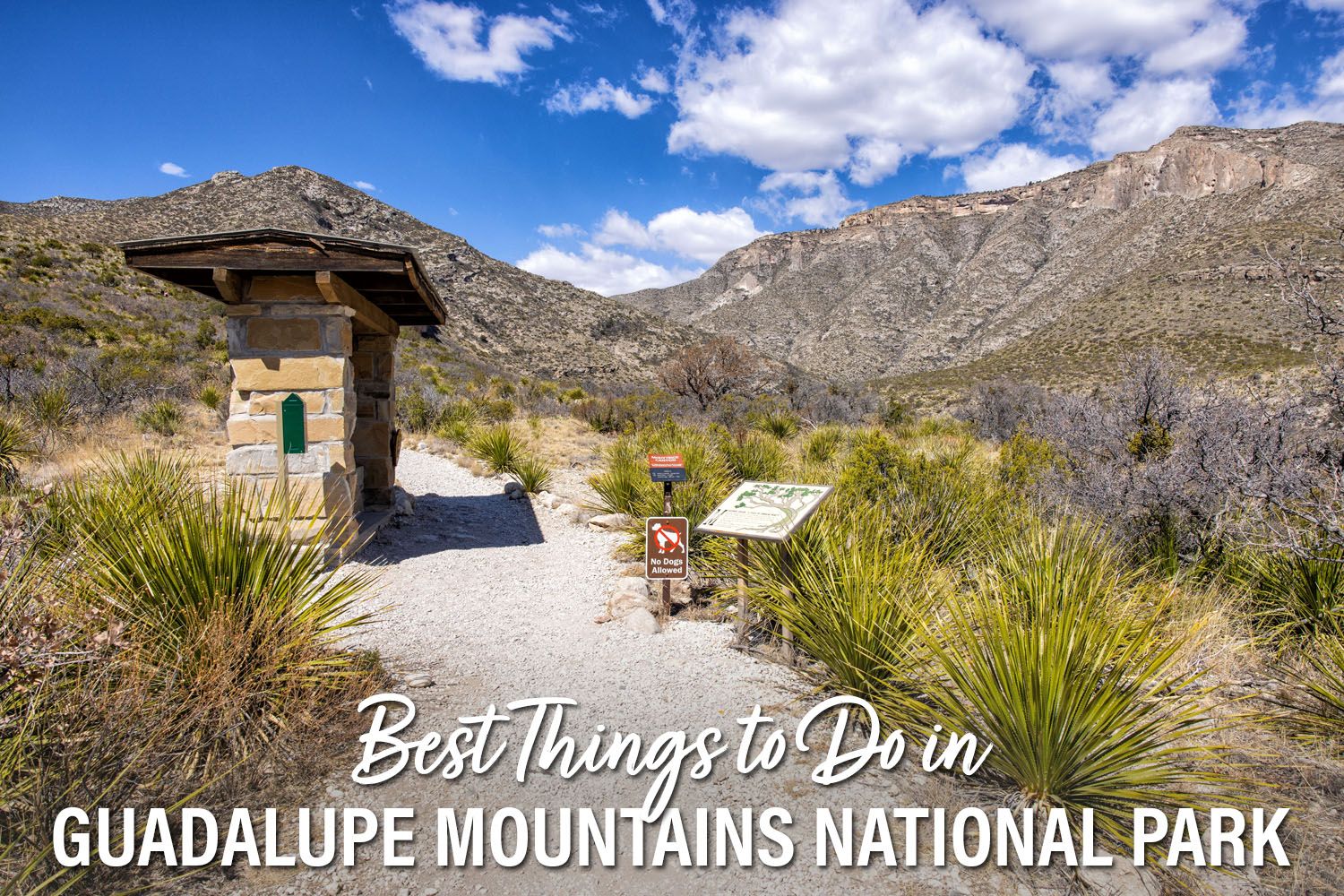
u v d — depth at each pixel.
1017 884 2.44
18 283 35.09
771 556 4.63
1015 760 2.86
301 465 6.23
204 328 32.97
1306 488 4.74
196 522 3.61
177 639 3.19
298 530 6.00
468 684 3.90
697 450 9.16
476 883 2.43
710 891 2.41
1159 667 2.79
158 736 2.80
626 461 9.22
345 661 3.49
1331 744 3.18
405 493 8.79
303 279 6.22
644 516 7.02
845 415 23.97
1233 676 3.97
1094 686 2.72
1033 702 2.73
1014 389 20.09
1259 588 4.79
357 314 6.72
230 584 3.48
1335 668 3.80
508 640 4.58
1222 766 2.97
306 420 6.26
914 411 34.75
